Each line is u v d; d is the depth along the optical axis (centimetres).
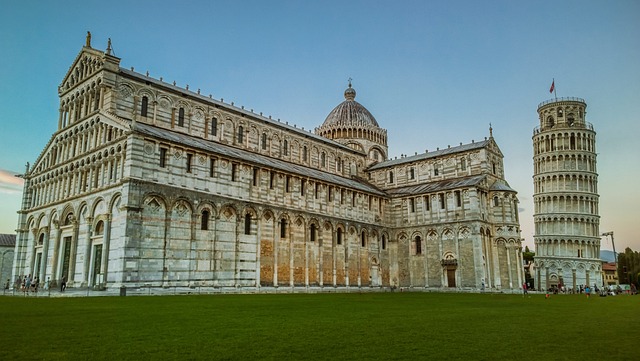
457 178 9650
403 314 3019
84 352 1560
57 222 6956
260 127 8869
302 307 3528
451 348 1698
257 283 6794
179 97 7594
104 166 6222
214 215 6381
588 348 1720
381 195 9650
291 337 1906
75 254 6500
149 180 5747
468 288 8419
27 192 8012
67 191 6962
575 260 11975
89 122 6812
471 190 8681
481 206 8775
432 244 9119
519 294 7531
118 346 1669
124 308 3172
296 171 7812
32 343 1719
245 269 6662
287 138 9400
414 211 9519
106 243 5772
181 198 6019
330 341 1820
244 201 6812
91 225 6222
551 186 12569
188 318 2566
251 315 2797
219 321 2439
